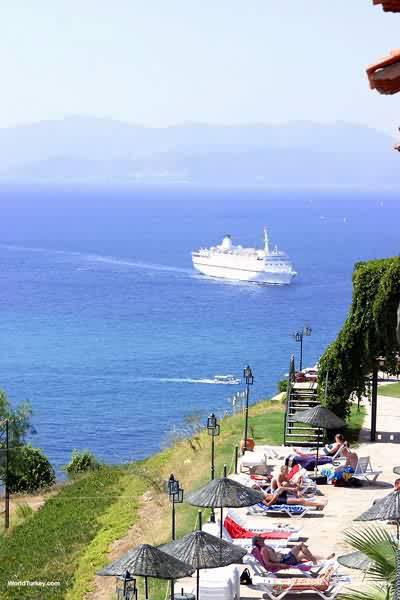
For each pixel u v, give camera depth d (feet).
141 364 601.21
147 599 105.50
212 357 625.82
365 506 142.82
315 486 148.15
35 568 155.74
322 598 108.88
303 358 623.36
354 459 155.84
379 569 76.33
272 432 194.70
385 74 30.04
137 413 464.65
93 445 400.88
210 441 201.05
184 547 101.30
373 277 176.76
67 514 187.42
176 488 120.98
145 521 164.04
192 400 495.00
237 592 107.04
